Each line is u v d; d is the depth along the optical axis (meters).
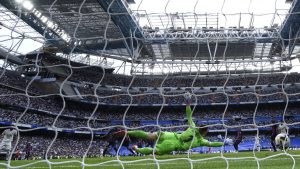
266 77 41.53
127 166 7.92
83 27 30.00
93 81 41.22
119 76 42.72
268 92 39.69
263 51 37.78
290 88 39.31
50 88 35.12
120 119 37.69
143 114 38.97
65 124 33.56
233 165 6.97
